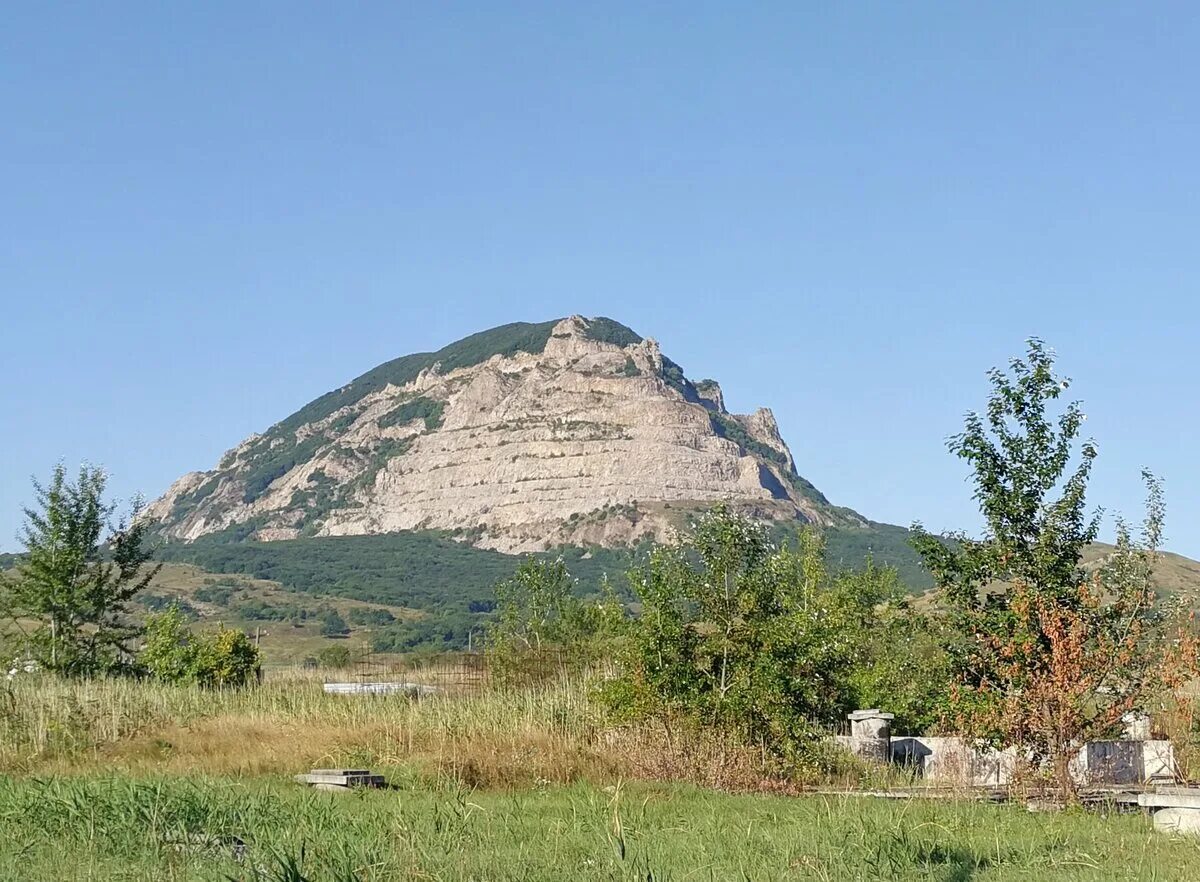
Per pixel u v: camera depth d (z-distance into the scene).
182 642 45.84
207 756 23.30
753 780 21.50
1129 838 14.81
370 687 37.97
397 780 20.27
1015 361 22.69
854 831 14.01
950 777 21.95
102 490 42.44
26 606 40.88
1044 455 22.34
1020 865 13.02
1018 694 20.62
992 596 22.41
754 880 11.48
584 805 17.19
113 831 13.09
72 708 26.30
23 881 10.90
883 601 36.31
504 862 12.02
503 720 26.14
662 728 23.14
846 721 26.80
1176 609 21.03
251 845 12.54
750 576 24.27
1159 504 21.62
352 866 11.30
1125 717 23.56
